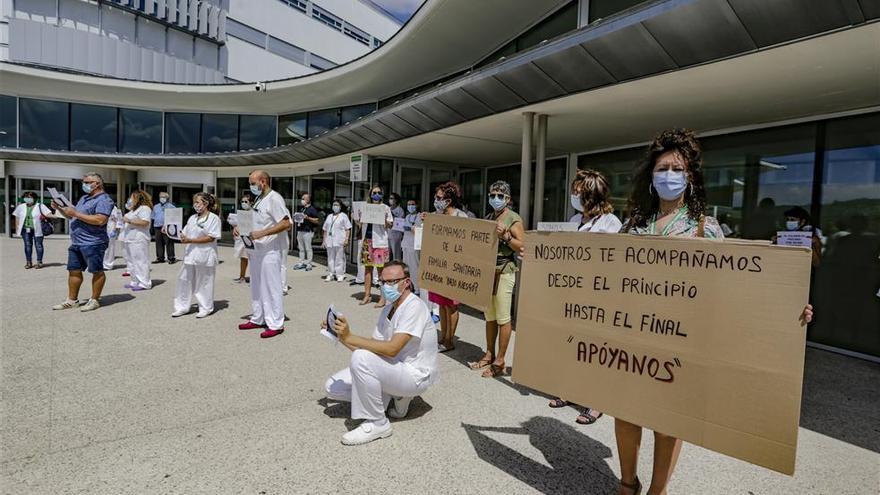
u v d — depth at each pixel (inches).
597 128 266.8
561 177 375.9
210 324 229.0
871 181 200.7
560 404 143.5
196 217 243.3
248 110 678.5
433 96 262.7
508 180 437.4
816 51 141.8
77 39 750.5
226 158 620.1
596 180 146.1
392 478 102.5
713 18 142.2
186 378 157.3
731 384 75.9
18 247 565.9
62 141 680.4
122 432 119.3
